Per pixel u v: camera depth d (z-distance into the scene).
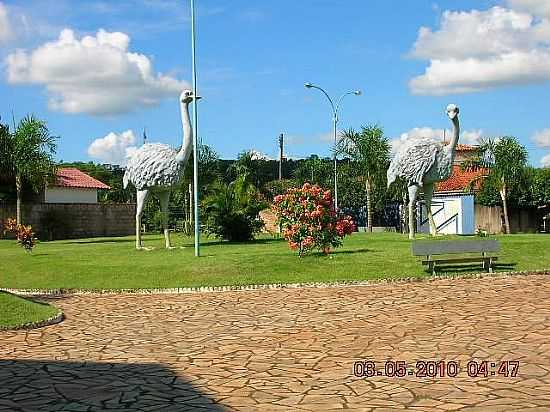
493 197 42.91
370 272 18.84
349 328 11.74
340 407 7.02
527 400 7.01
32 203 45.56
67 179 55.72
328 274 18.81
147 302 16.33
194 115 24.38
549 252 21.88
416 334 10.89
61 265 21.69
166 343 11.14
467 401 7.05
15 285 20.00
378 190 44.91
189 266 20.16
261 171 65.75
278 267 19.62
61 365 9.66
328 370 8.73
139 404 7.46
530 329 10.92
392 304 14.30
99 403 7.55
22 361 10.00
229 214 29.52
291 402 7.29
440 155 26.31
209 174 54.56
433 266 18.78
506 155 41.41
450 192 43.38
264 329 12.06
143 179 25.61
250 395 7.65
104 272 20.19
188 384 8.30
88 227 47.28
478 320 11.90
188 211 50.50
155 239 37.41
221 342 11.01
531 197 43.19
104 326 13.09
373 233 35.50
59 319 13.87
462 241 19.16
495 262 20.16
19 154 41.31
